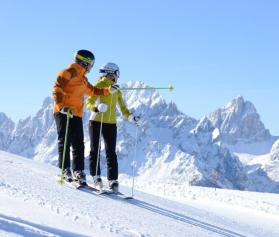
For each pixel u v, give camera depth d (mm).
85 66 7109
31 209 4336
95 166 7512
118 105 7961
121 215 5195
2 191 5059
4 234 3105
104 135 7598
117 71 7750
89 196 6227
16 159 9586
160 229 4930
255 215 14742
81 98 7195
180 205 8469
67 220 4207
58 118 7074
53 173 7758
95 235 3893
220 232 6000
